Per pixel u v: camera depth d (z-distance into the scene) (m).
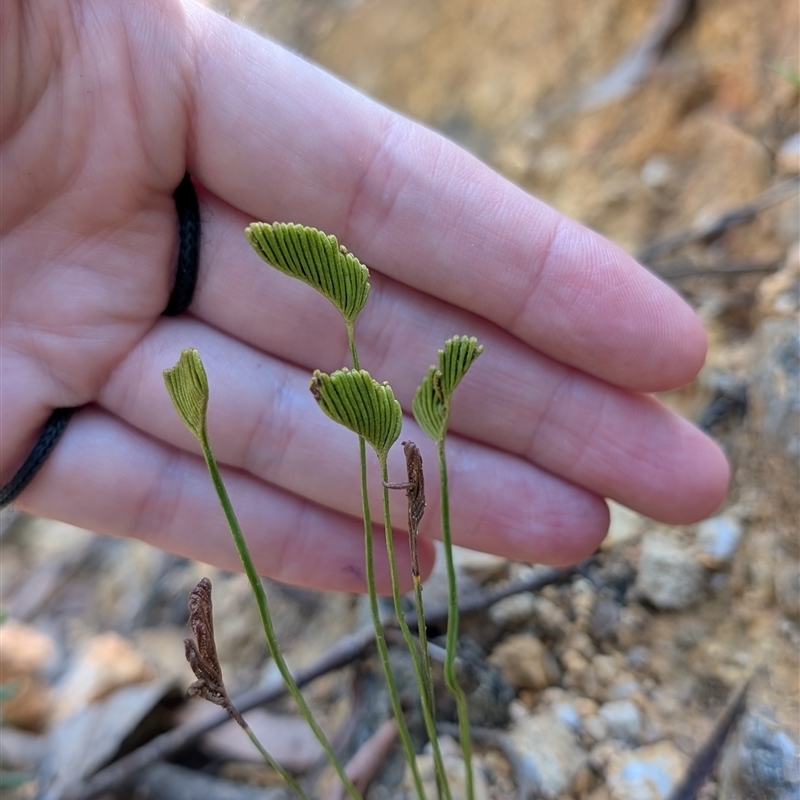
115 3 0.11
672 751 0.12
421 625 0.08
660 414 0.13
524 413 0.13
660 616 0.14
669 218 0.21
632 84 0.24
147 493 0.13
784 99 0.20
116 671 0.17
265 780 0.14
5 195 0.11
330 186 0.12
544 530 0.13
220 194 0.12
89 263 0.12
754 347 0.16
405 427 0.13
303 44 0.35
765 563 0.13
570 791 0.12
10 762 0.16
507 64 0.28
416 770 0.09
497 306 0.12
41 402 0.13
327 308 0.13
